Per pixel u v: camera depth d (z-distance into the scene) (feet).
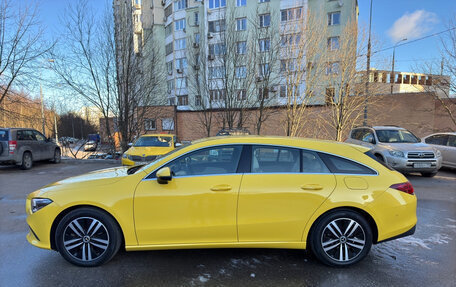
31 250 10.72
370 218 9.43
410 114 59.00
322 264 9.71
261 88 53.11
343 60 50.44
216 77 55.36
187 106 114.32
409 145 27.02
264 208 9.17
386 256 10.37
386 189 9.41
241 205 9.14
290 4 81.71
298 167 9.62
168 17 120.67
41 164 38.91
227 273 9.11
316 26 50.96
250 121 63.10
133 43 45.70
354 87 51.24
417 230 13.07
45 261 9.82
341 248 9.39
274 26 52.54
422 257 10.30
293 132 53.36
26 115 52.34
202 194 9.10
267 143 9.90
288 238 9.27
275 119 63.16
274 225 9.20
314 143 10.10
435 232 12.83
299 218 9.19
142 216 9.09
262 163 9.68
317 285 8.42
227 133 46.11
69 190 9.30
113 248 9.29
